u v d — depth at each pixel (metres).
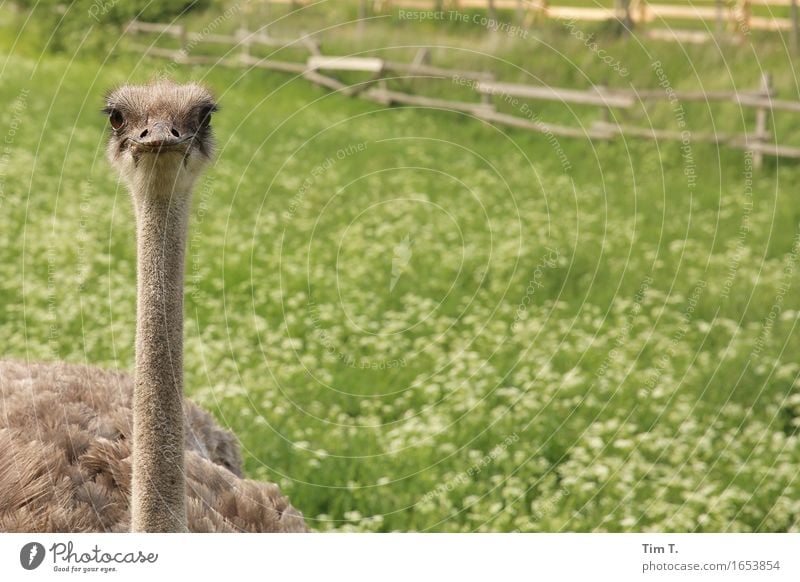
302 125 18.05
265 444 7.97
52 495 4.70
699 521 7.46
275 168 15.68
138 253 4.35
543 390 9.14
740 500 7.74
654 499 7.71
